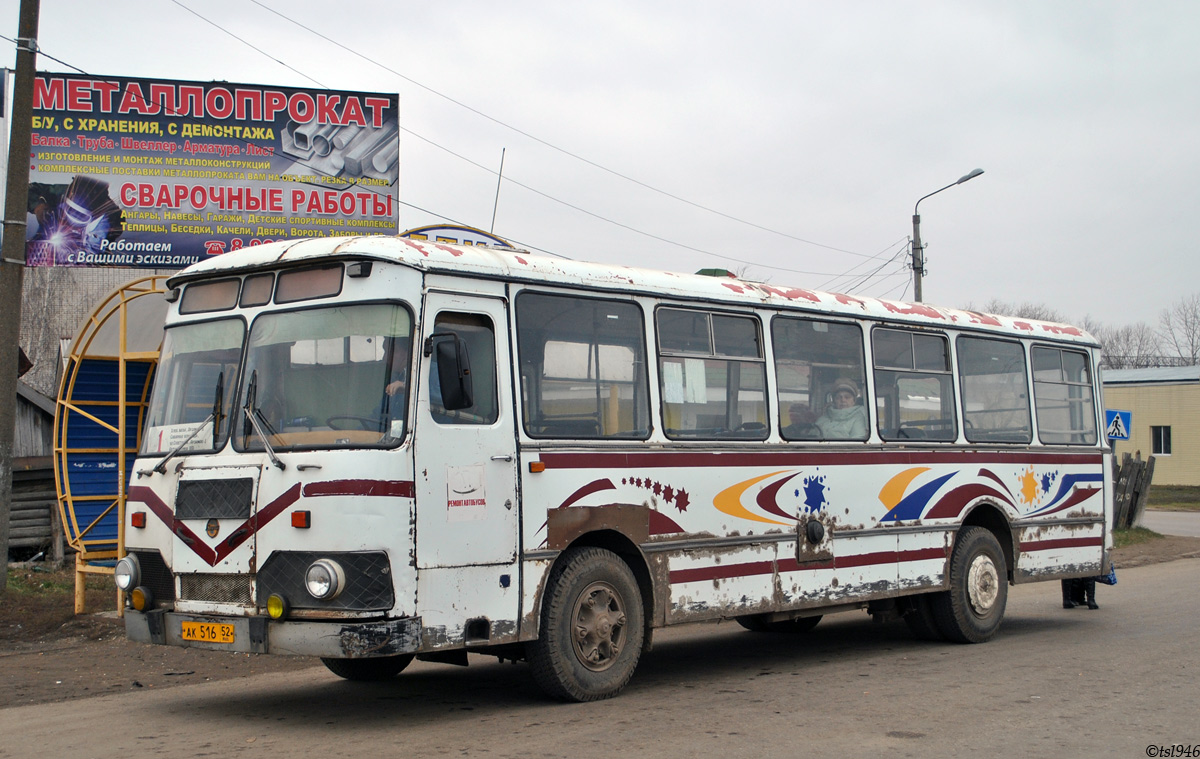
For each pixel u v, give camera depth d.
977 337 12.26
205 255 21.78
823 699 8.44
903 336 11.42
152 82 21.62
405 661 9.44
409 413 7.26
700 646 11.77
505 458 7.79
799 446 10.10
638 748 6.76
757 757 6.53
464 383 7.28
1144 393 52.97
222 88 21.91
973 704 8.16
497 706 8.22
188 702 8.55
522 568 7.84
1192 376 51.28
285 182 22.14
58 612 11.97
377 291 7.43
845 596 10.39
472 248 8.05
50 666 9.96
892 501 10.95
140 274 21.88
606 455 8.50
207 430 7.86
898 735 7.12
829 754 6.61
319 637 6.96
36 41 12.93
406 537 7.12
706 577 9.20
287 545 7.21
